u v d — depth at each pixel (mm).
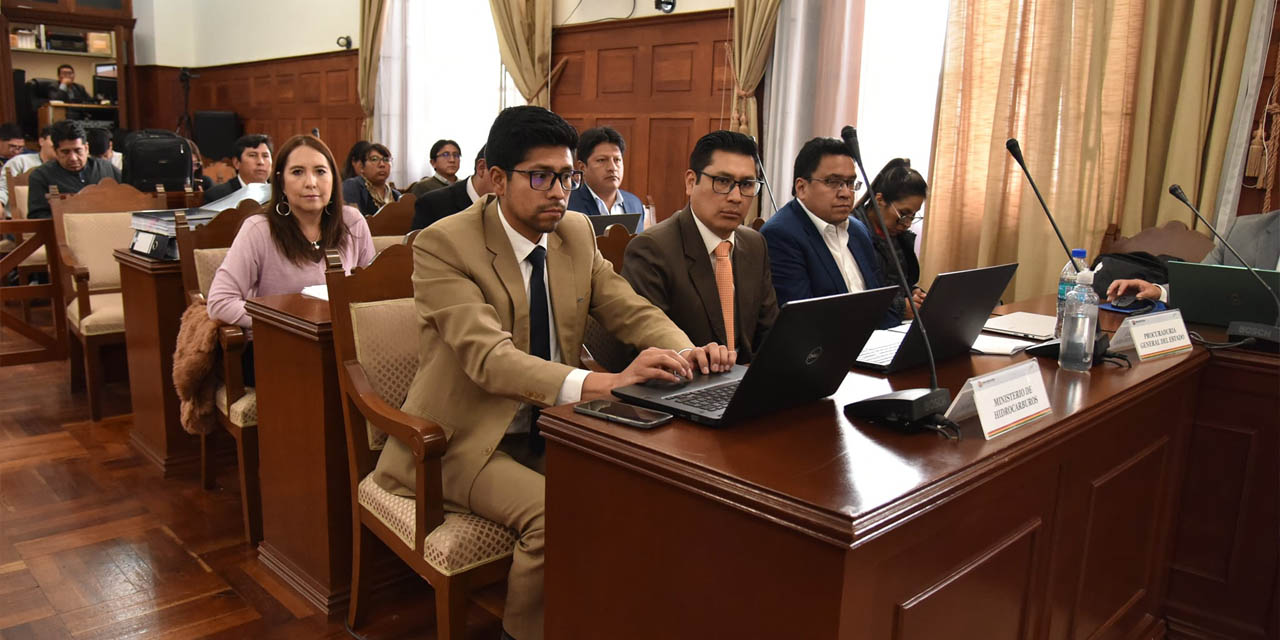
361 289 1888
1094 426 1479
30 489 2781
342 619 2053
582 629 1273
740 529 1038
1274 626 1926
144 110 10172
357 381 1814
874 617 1015
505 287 1693
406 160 7219
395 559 2154
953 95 3945
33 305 5438
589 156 3686
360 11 7355
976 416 1334
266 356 2145
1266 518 1918
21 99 9070
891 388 1516
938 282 1574
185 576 2246
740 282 2150
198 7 10008
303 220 2658
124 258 2949
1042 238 3770
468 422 1706
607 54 5574
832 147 2389
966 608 1210
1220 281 2123
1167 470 1896
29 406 3629
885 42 4312
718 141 2037
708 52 4992
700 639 1104
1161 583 2010
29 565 2273
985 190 3943
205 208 3227
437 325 1648
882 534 957
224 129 9195
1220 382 1949
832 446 1157
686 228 2098
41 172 4957
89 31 9398
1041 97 3713
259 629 1999
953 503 1114
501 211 1733
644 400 1315
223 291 2467
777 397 1276
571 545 1269
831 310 1225
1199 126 3367
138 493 2779
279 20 8680
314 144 2611
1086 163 3643
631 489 1165
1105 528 1642
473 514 1703
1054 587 1476
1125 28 3512
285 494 2174
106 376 3918
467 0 6637
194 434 2918
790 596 995
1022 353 1840
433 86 7020
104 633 1959
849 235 2602
